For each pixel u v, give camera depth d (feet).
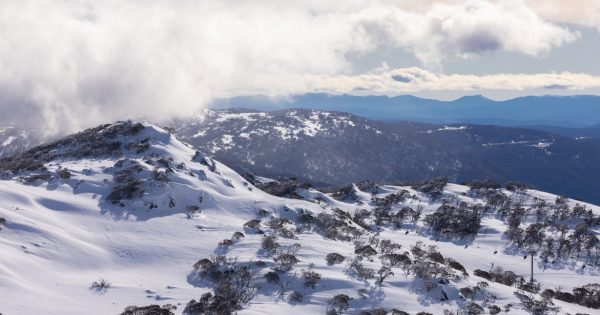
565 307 288.10
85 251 292.61
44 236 290.97
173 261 300.20
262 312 221.25
